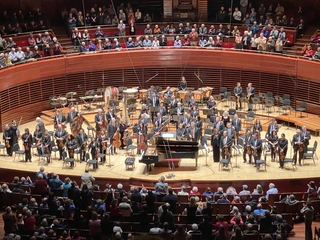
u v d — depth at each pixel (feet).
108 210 54.75
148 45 103.91
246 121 89.51
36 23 104.68
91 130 88.79
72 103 94.12
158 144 71.31
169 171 72.23
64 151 74.08
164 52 103.19
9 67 91.81
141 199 55.11
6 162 75.87
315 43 97.66
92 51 101.45
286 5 109.60
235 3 112.68
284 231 51.37
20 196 58.95
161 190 60.70
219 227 45.37
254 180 68.33
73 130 81.20
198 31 106.01
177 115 79.30
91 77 101.76
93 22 107.86
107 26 107.96
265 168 72.23
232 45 103.30
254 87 100.37
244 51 100.68
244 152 74.02
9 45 95.20
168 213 48.52
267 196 59.72
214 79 103.24
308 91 93.61
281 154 71.46
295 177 69.05
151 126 87.20
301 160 75.82
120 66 102.73
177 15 112.37
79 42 101.91
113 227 48.03
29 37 99.96
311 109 93.35
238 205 55.77
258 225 51.42
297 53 98.32
